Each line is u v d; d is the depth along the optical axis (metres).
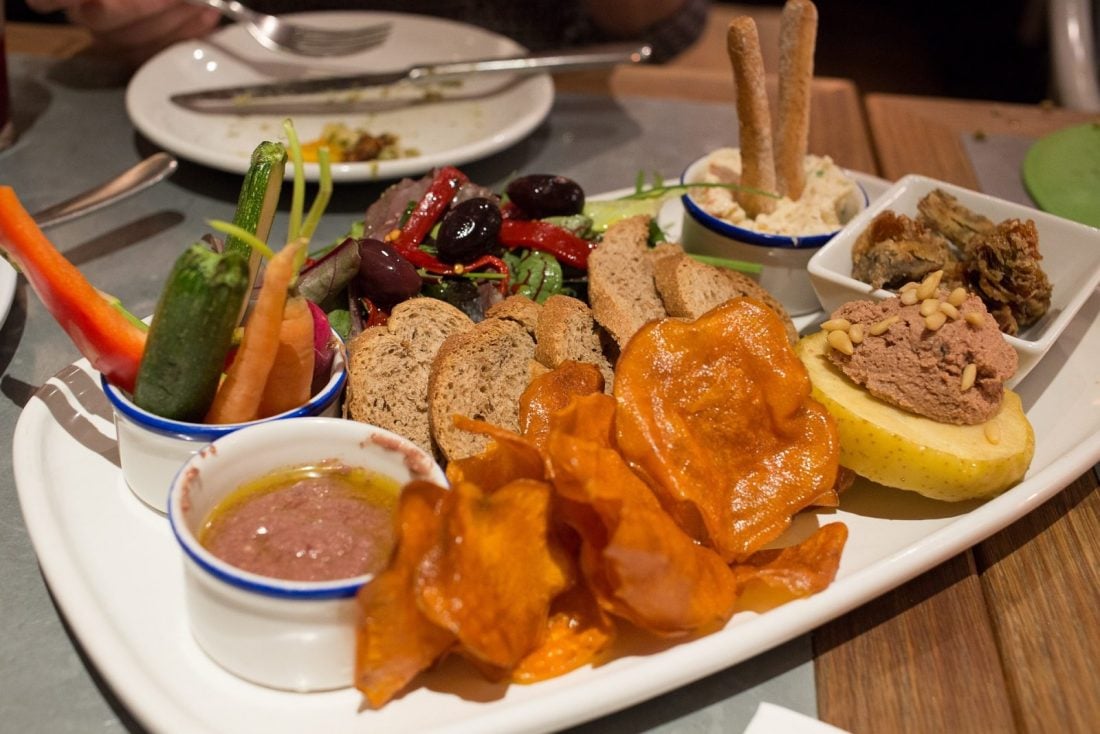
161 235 0.55
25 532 0.39
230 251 0.40
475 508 0.33
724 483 0.38
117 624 0.35
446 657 0.35
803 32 0.48
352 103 0.65
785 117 0.49
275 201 0.40
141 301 0.50
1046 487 0.39
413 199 0.50
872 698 0.36
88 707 0.35
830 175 0.51
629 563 0.33
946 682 0.36
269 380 0.37
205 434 0.36
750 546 0.37
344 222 0.57
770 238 0.48
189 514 0.34
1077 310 0.43
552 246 0.48
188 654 0.35
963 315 0.40
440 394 0.40
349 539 0.34
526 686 0.34
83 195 0.52
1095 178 0.61
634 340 0.38
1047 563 0.40
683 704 0.36
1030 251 0.43
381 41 0.69
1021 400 0.44
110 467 0.40
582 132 0.66
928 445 0.39
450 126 0.63
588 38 0.81
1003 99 1.05
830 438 0.38
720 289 0.46
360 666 0.33
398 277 0.45
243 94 0.63
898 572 0.37
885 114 0.68
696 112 0.69
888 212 0.47
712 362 0.38
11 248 0.36
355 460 0.36
